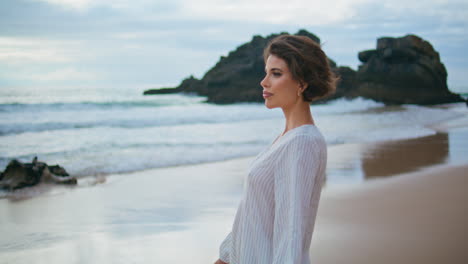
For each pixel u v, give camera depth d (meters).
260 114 25.70
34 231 5.02
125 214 5.83
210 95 51.31
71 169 9.57
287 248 1.15
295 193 1.20
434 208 5.79
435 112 29.22
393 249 4.14
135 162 10.36
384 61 51.03
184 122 21.14
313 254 4.00
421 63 50.38
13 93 49.38
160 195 7.04
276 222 1.25
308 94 1.34
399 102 45.62
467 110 34.75
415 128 17.66
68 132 16.62
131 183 8.12
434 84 50.72
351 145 13.06
